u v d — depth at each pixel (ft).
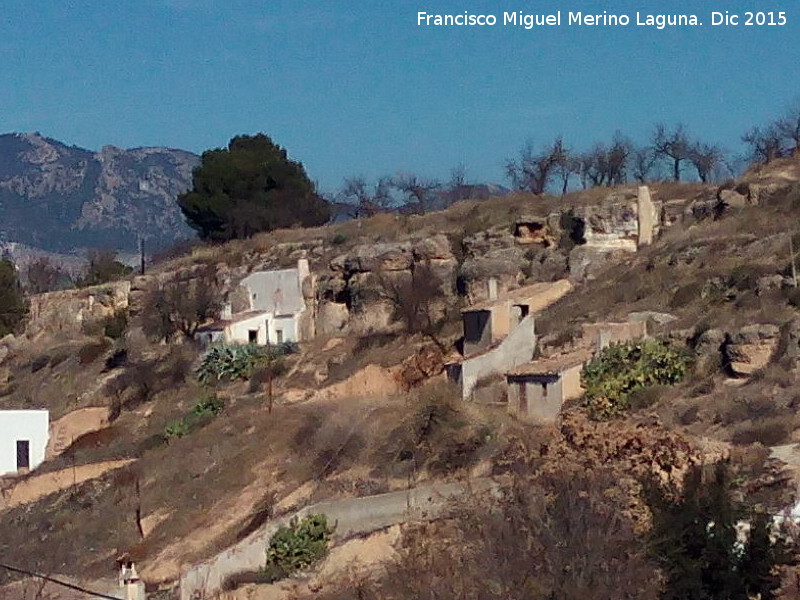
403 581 119.75
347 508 159.94
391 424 195.93
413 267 281.95
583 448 145.07
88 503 221.46
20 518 225.76
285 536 156.25
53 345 348.79
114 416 284.00
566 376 200.13
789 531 111.04
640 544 105.91
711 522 102.17
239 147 402.31
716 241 243.60
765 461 146.30
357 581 137.28
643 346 203.10
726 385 190.60
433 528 140.15
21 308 383.65
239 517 191.21
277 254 322.96
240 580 155.22
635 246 268.00
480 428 181.47
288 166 391.45
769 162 283.18
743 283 221.05
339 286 290.35
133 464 230.07
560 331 227.40
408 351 252.01
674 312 223.71
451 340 251.60
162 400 279.69
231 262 327.47
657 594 101.24
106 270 430.61
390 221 326.65
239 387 268.41
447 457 177.17
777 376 185.88
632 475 128.67
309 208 390.01
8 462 274.16
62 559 199.21
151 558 188.85
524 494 118.93
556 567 106.63
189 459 219.00
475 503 127.95
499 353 221.46
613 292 241.14
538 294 249.55
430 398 195.11
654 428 153.99
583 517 110.52
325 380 255.09
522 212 294.46
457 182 425.28
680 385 194.90
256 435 217.56
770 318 200.54
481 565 111.04
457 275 276.41
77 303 363.15
